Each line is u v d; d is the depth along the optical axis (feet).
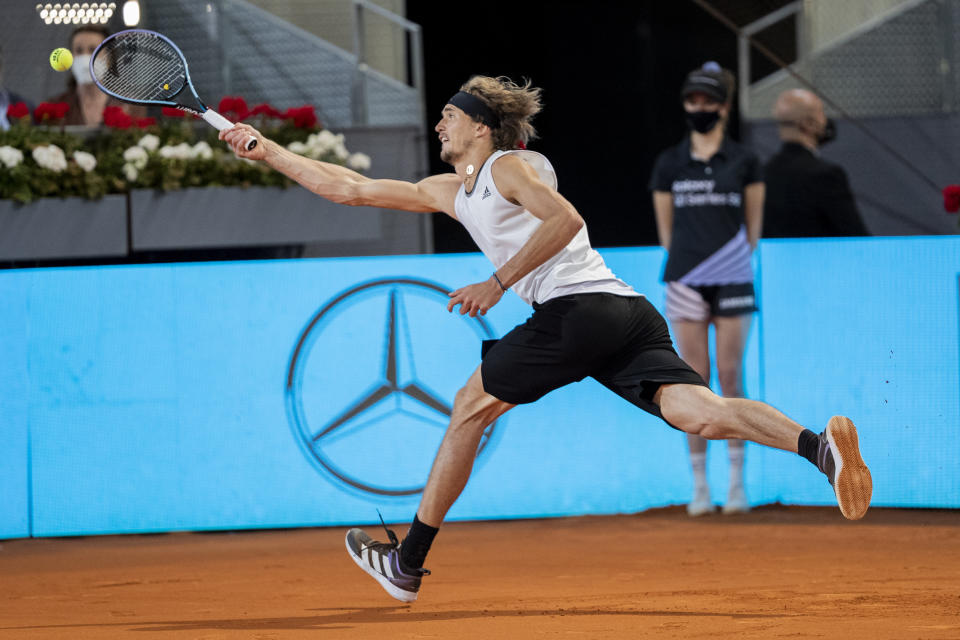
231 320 50.31
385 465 51.01
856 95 73.82
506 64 95.30
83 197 54.65
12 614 31.63
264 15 69.77
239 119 59.62
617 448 52.60
